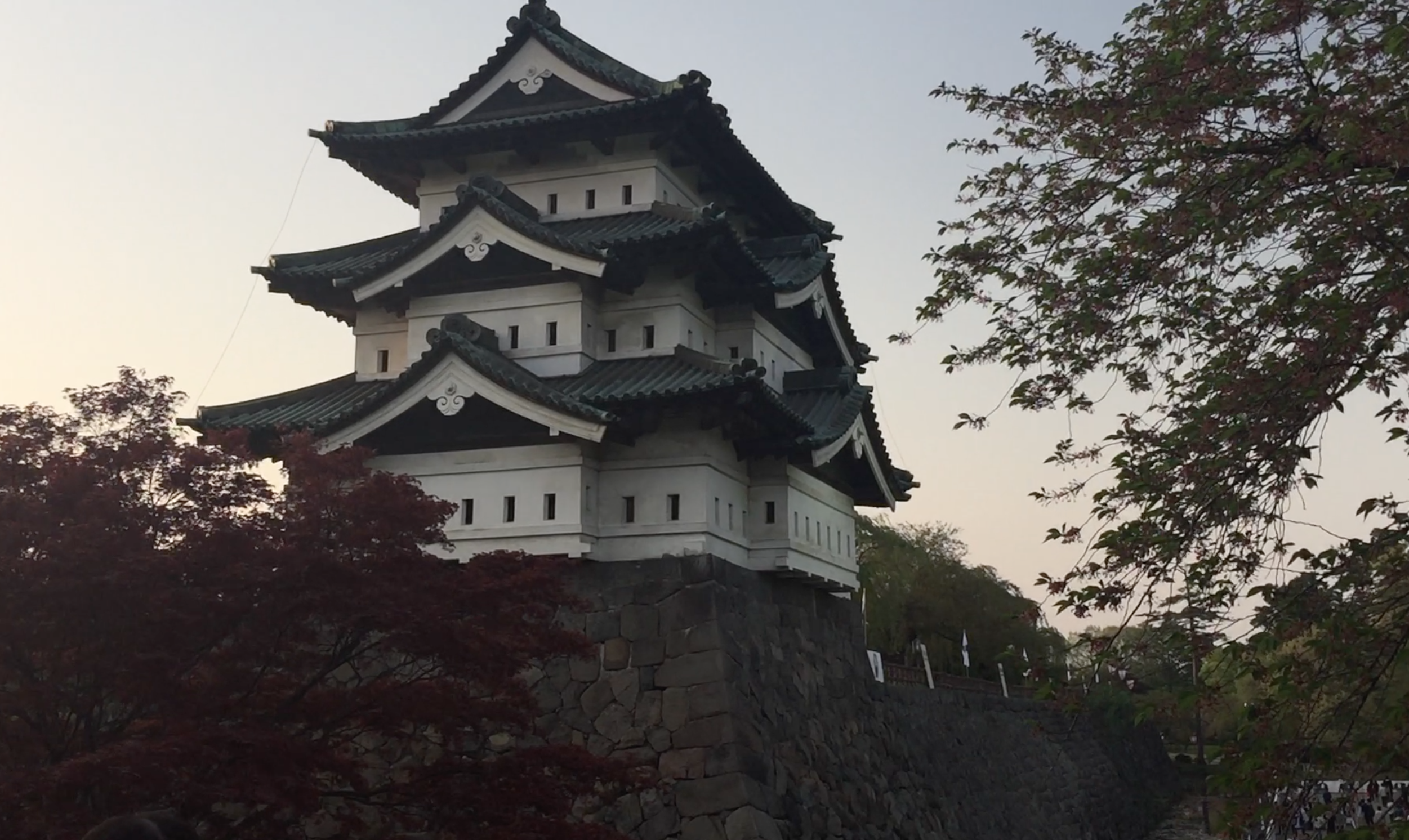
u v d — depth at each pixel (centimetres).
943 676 4547
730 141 3152
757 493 2892
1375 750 953
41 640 1381
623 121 2997
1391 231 1142
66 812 1286
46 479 1459
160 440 1558
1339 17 1155
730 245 2789
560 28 3256
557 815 1739
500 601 1773
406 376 2595
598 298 2903
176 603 1443
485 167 3200
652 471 2645
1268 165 1176
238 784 1372
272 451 2555
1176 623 1052
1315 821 976
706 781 2333
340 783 1733
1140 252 1200
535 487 2609
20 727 1420
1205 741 8675
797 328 3434
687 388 2520
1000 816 4175
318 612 1581
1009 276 1288
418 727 1833
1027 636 7150
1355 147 1087
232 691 1541
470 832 1636
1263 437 1058
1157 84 1244
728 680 2423
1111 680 1074
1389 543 1010
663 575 2542
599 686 2495
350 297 3056
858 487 3466
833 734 2925
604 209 3092
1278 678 994
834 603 3309
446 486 2667
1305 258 1171
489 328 2794
